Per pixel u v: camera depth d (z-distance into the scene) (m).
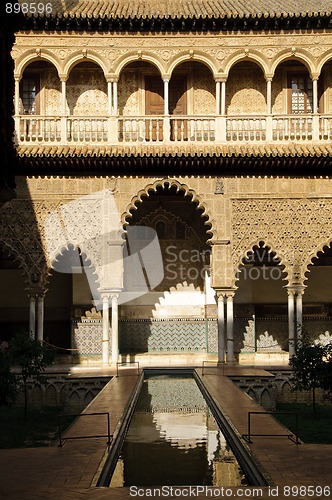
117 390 12.45
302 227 16.81
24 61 17.20
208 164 16.61
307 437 10.01
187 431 9.31
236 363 17.72
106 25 17.16
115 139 16.98
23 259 16.75
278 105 18.48
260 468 6.64
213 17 16.97
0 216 16.77
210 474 6.90
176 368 16.31
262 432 8.41
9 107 9.09
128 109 18.55
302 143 17.08
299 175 16.91
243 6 17.83
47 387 14.71
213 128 17.42
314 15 16.95
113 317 16.95
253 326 18.92
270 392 14.22
